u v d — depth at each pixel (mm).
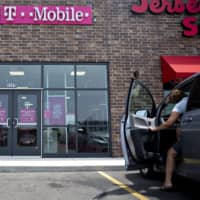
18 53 12195
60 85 12320
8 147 12031
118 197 6254
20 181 7879
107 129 12258
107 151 12156
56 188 7070
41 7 12336
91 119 12273
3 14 12227
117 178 8266
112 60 12445
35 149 12039
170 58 12406
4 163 10250
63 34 12367
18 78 12227
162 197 6234
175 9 12750
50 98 12266
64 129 12188
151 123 7762
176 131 6934
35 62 12242
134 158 7352
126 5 12703
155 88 12445
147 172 8148
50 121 12195
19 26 12258
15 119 12125
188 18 12766
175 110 6727
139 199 6102
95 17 12531
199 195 6352
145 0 12719
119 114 12258
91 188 7055
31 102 12234
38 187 7172
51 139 12141
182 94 7305
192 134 5539
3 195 6457
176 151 6527
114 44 12500
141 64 12516
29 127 12133
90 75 12406
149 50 12594
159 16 12758
